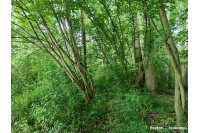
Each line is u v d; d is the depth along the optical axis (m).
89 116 3.27
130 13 4.43
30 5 3.40
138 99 3.60
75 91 4.75
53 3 3.59
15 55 4.13
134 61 5.90
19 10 3.44
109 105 3.92
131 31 4.75
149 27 4.32
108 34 4.90
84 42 4.78
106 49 4.99
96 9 4.93
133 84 5.10
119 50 5.08
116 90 4.80
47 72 4.02
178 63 2.45
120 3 4.25
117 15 4.65
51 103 3.31
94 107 3.69
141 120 2.92
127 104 3.41
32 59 4.23
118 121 3.02
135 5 4.10
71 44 4.07
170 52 2.45
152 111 3.40
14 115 3.39
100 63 5.31
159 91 5.29
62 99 3.48
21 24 3.71
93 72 5.33
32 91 4.54
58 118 3.03
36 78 5.82
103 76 6.00
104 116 3.43
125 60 5.26
